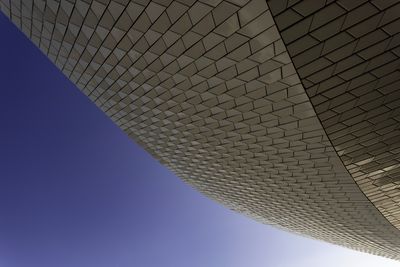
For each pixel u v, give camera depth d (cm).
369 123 1744
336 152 2055
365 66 1322
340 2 1033
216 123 2253
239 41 1279
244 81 1566
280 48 1243
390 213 3189
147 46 1545
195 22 1250
